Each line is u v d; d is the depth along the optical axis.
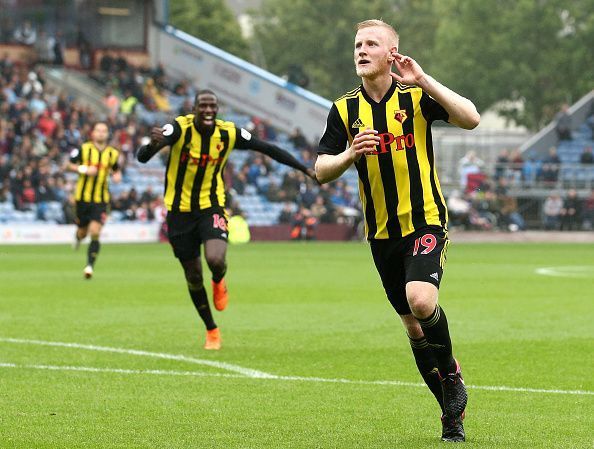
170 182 26.89
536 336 29.41
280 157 26.86
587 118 125.88
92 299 39.47
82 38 110.06
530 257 70.81
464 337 29.19
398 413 18.80
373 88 16.70
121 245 82.75
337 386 21.53
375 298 40.62
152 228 90.50
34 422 17.92
